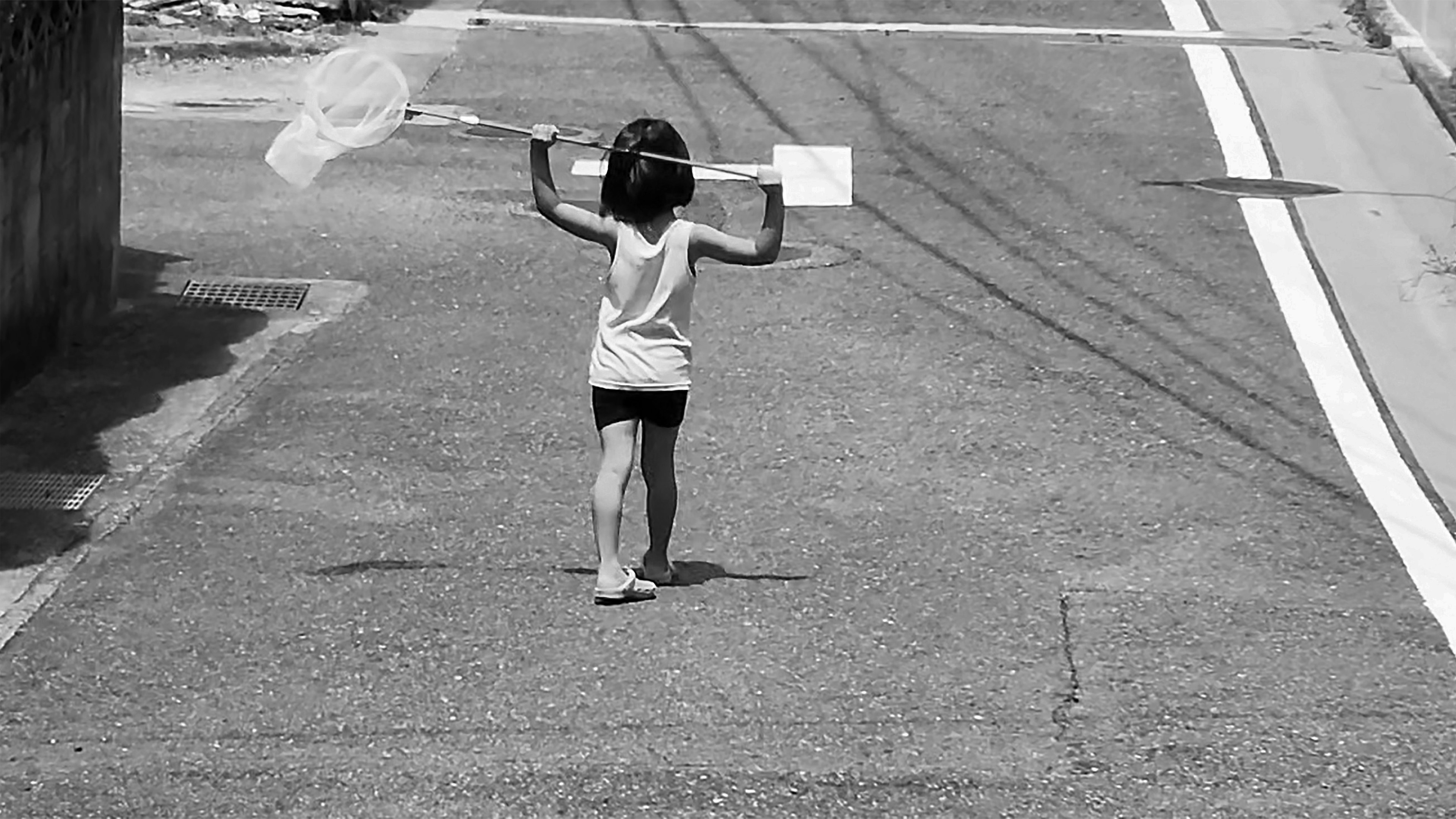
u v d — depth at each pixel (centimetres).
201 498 870
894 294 1209
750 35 1962
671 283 726
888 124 1641
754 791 605
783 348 1102
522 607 749
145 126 1620
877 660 704
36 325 1034
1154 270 1253
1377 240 1313
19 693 677
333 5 1984
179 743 639
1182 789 611
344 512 855
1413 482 902
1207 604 761
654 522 762
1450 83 1708
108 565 792
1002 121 1648
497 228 1358
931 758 629
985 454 937
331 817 589
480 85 1770
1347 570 799
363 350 1097
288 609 748
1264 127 1625
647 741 638
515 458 930
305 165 732
